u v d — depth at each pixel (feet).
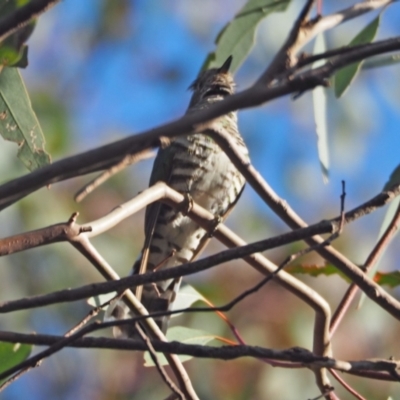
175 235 34.17
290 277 22.44
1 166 36.55
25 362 16.35
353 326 43.32
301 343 42.47
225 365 42.37
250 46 25.82
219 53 25.93
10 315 41.75
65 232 19.24
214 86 38.45
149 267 34.78
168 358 21.45
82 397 45.73
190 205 24.70
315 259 41.63
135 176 46.39
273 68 14.33
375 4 17.54
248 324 42.52
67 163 13.23
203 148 34.83
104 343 16.94
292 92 13.17
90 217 43.80
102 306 19.19
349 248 46.03
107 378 45.93
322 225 16.43
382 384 41.19
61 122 45.52
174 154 35.24
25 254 41.75
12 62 20.75
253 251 16.35
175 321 40.29
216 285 43.47
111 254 43.21
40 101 45.68
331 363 17.28
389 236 23.03
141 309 21.44
